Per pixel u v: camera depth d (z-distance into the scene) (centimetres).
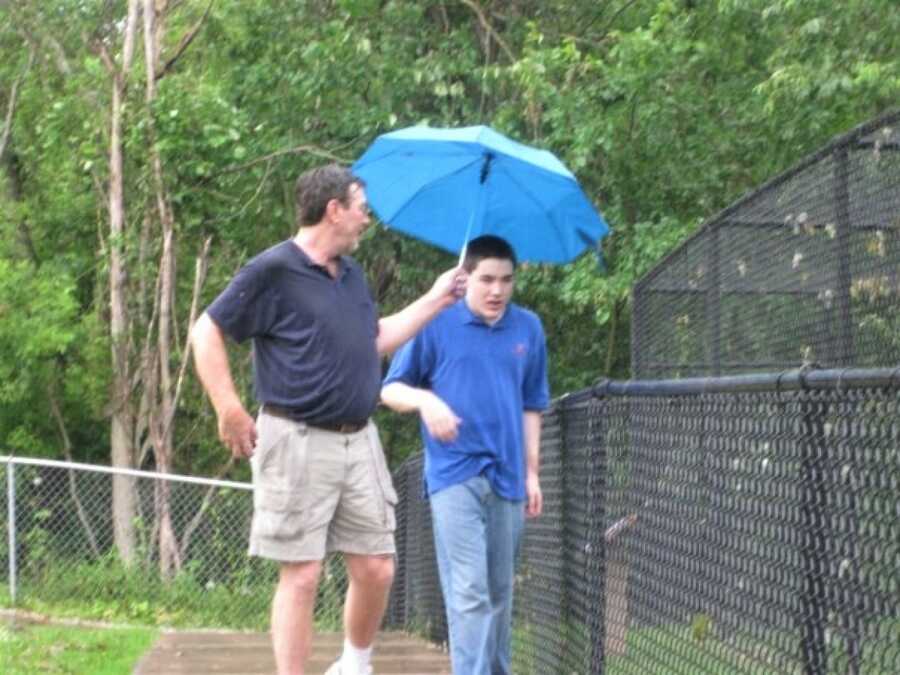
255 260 2109
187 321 6538
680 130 5581
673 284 3334
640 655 1850
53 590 4847
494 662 2419
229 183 6056
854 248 2356
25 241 7531
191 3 6425
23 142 7800
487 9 6234
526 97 5459
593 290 5294
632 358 3712
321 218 2114
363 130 5816
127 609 4831
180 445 6612
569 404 2361
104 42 7094
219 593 4909
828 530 1217
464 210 2389
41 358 6944
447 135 2327
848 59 4616
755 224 2767
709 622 1547
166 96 5925
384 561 2214
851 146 2361
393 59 5897
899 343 2223
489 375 2328
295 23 6000
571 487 2342
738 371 2853
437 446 2334
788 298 2603
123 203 6269
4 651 3728
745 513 1437
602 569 2092
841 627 1185
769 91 4691
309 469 2117
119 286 6312
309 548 2134
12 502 4803
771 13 4678
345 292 2144
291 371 2109
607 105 5588
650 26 5553
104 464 7469
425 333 2338
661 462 1764
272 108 5978
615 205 5612
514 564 2542
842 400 1193
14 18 7306
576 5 6256
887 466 1105
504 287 2336
